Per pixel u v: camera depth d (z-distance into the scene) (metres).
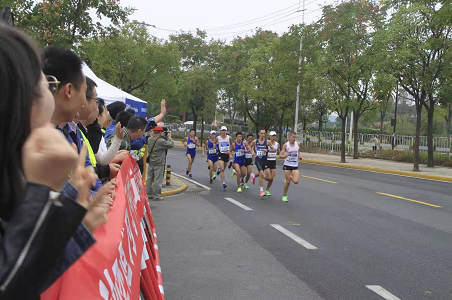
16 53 0.94
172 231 7.16
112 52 25.34
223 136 12.95
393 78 20.06
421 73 19.31
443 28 18.78
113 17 13.66
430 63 19.62
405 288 4.70
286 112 36.84
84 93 1.88
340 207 9.92
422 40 18.94
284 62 29.45
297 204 10.22
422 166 22.95
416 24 18.72
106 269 1.68
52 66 1.76
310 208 9.69
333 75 24.27
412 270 5.34
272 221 8.12
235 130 52.28
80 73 1.85
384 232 7.43
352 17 22.67
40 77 1.02
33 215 0.90
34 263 0.90
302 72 28.47
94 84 3.00
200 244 6.37
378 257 5.88
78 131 3.08
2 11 4.02
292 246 6.35
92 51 14.21
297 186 13.84
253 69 34.53
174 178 15.00
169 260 5.55
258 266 5.38
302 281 4.86
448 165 22.95
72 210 0.96
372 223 8.16
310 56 27.73
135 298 2.30
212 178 14.61
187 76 42.88
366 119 30.22
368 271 5.26
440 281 4.96
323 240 6.75
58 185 0.96
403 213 9.32
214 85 42.53
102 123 4.33
